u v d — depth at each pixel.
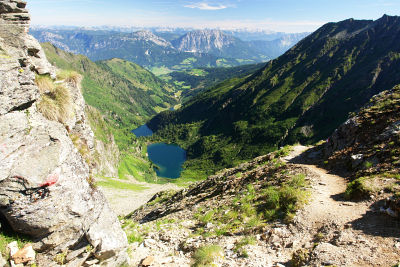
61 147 9.63
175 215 25.84
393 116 24.47
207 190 32.41
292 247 11.96
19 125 8.69
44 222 8.96
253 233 14.68
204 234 16.55
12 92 8.58
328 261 9.69
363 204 14.40
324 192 17.98
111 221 11.93
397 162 17.91
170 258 13.64
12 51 9.36
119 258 12.02
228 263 11.66
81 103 15.21
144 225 23.80
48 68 12.66
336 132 29.95
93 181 12.11
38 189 8.67
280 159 30.84
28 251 8.84
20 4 10.59
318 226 13.24
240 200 21.22
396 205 11.91
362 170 20.16
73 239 9.91
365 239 10.84
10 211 8.37
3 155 8.12
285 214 15.61
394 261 8.98
